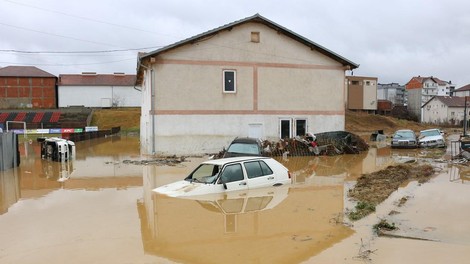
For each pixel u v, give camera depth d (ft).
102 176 46.26
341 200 31.91
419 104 303.48
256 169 35.06
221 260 18.28
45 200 32.14
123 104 233.76
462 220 26.04
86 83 230.48
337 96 85.20
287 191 35.06
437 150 86.58
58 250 19.69
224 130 77.77
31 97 225.76
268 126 80.64
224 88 77.82
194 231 22.75
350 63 84.38
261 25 79.61
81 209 28.63
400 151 83.97
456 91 361.30
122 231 22.85
